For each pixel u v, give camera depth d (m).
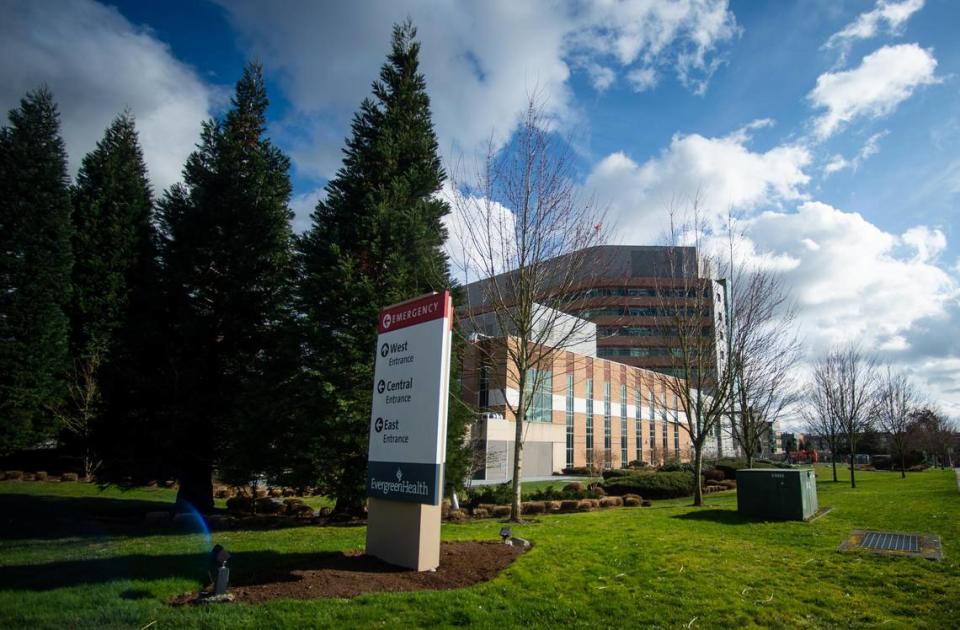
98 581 6.41
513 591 6.27
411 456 7.55
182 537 10.31
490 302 14.67
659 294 20.34
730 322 19.50
